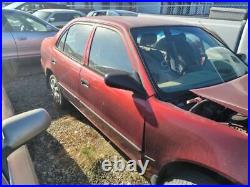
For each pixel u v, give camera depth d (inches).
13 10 234.2
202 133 73.2
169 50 105.2
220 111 86.6
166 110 82.5
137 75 94.8
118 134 104.3
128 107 94.7
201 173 75.2
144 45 102.0
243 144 68.1
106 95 106.4
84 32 133.0
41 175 111.0
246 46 167.9
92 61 121.1
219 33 179.9
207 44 118.1
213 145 70.3
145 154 91.7
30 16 246.1
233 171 66.0
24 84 222.5
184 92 91.0
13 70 233.6
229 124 79.0
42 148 128.8
